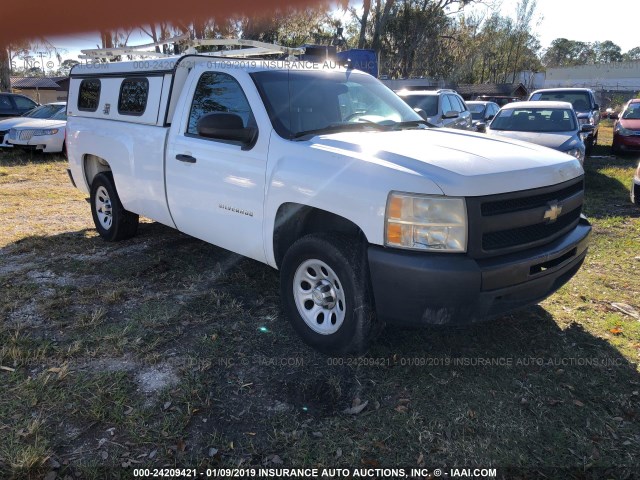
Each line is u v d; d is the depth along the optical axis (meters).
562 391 3.07
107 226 5.87
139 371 3.24
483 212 2.89
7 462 2.46
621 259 5.32
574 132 9.68
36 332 3.72
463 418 2.84
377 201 2.94
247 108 3.88
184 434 2.68
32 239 5.91
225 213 4.03
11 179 9.96
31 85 38.78
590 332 3.77
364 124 4.01
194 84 4.36
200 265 5.07
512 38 57.97
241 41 4.75
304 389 3.09
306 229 3.71
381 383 3.15
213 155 4.03
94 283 4.63
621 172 10.95
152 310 4.07
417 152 3.20
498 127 10.54
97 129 5.56
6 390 3.02
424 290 2.82
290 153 3.49
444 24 42.41
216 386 3.10
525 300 3.12
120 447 2.58
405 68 41.69
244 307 4.16
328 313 3.42
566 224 3.47
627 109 14.52
